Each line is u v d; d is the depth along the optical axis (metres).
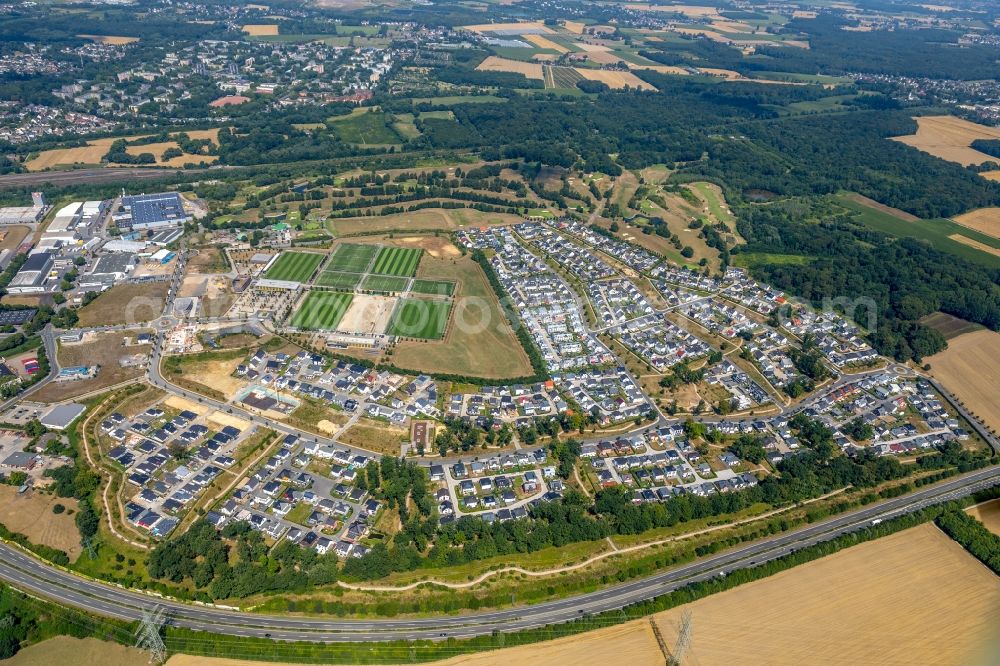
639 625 194.75
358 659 184.38
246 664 182.25
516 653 186.50
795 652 186.88
